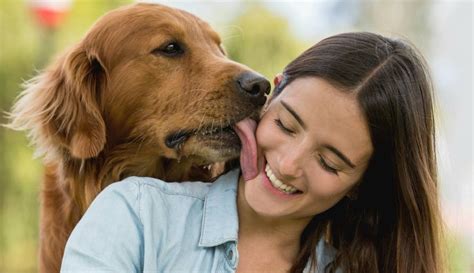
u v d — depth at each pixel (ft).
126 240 4.06
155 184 4.24
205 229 4.19
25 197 12.66
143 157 5.08
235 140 4.90
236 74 4.90
